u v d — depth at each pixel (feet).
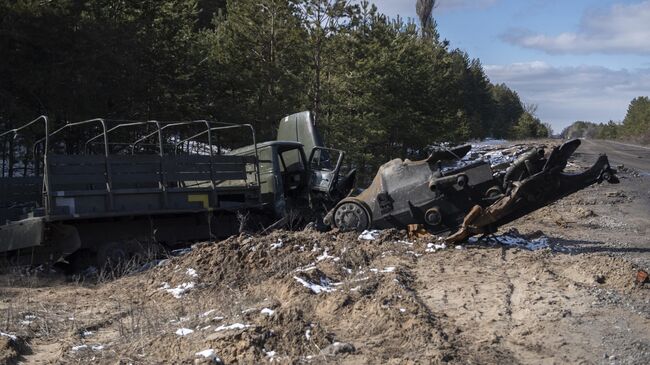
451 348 16.89
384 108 88.22
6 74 48.44
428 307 20.84
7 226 31.17
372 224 32.45
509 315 19.95
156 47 62.39
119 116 57.67
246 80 70.33
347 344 17.15
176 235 34.71
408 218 31.83
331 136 77.66
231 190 35.73
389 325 18.75
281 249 27.99
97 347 18.67
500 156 108.17
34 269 30.76
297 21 71.46
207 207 34.42
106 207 30.63
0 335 19.35
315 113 74.74
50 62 49.85
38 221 29.76
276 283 23.88
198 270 26.55
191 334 18.52
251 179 37.78
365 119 82.48
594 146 213.25
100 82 53.42
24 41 48.24
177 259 28.50
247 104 70.18
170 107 63.10
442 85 117.50
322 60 74.69
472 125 196.44
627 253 32.04
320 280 23.98
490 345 17.42
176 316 21.59
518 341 17.72
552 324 18.92
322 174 40.73
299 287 22.67
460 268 25.90
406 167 32.19
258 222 38.50
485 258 27.76
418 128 99.96
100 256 31.60
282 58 73.82
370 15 86.99
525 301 21.22
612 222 44.39
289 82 71.67
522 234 36.86
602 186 70.28
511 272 25.35
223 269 26.32
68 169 29.55
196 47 68.59
